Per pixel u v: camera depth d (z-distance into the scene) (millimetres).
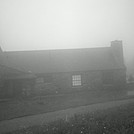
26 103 21781
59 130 9891
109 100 20891
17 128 12438
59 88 29125
